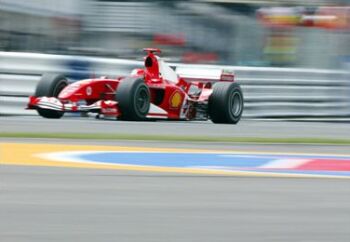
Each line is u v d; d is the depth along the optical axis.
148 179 20.78
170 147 27.44
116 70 46.47
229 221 15.93
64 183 19.72
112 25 62.41
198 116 41.84
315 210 17.28
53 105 36.91
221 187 19.89
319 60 60.56
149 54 39.75
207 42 66.06
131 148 26.86
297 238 14.64
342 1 60.78
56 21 56.47
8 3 49.97
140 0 63.88
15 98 41.97
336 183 21.19
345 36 59.62
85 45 59.56
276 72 51.75
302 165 24.48
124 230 14.89
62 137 29.11
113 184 19.81
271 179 21.48
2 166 22.25
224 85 41.47
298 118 53.03
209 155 25.83
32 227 14.90
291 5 62.34
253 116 50.44
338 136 33.78
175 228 15.19
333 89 54.56
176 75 40.97
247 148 28.02
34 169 21.89
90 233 14.57
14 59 41.88
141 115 37.97
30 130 30.94
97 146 27.05
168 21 66.56
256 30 64.25
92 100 38.84
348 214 16.95
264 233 14.96
